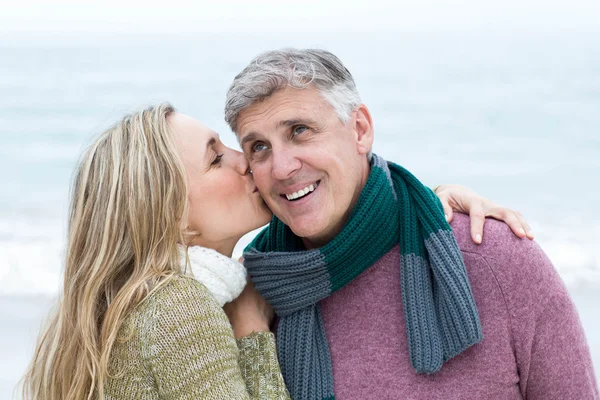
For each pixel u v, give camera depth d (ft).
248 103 6.66
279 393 6.68
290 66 6.61
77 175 6.93
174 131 6.82
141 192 6.50
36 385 7.09
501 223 7.11
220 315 6.28
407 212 7.10
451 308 6.63
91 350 6.39
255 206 7.18
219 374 6.03
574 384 6.77
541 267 6.82
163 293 6.22
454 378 6.75
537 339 6.78
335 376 7.03
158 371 6.05
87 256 6.68
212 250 6.85
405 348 6.92
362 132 7.14
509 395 6.84
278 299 7.12
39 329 7.25
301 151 6.70
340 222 7.19
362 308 7.12
